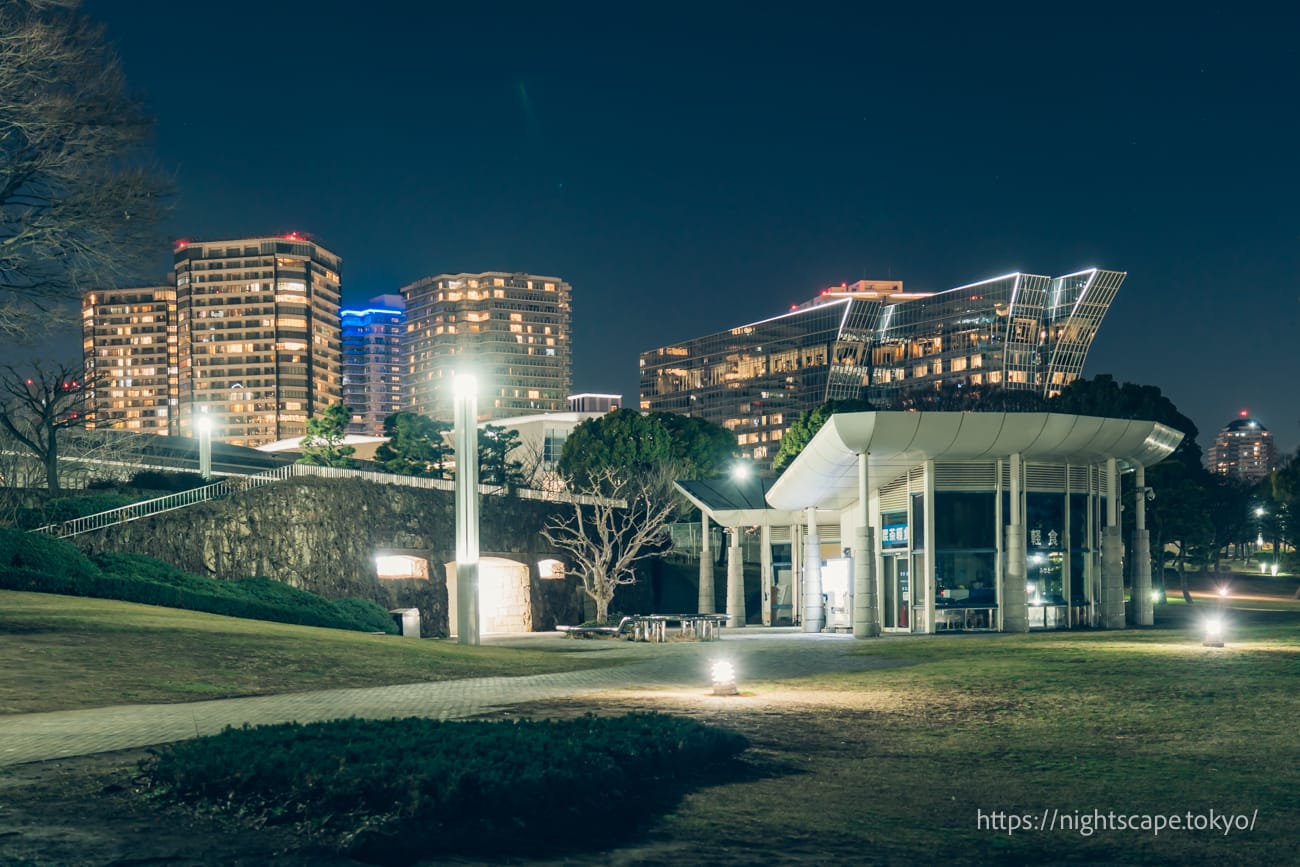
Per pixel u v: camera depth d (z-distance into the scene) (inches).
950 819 409.1
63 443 2393.0
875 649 1316.4
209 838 334.0
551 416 5118.1
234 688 794.2
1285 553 4670.3
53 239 1312.7
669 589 3287.4
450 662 1075.9
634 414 3681.1
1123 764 506.6
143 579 1488.7
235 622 1293.1
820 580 2054.6
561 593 2672.2
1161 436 1808.6
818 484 1895.9
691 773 484.1
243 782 378.9
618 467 3518.7
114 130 1337.4
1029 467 1738.4
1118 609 1780.3
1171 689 772.0
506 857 343.6
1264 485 4586.6
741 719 649.6
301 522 1963.6
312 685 844.0
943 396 4520.2
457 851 344.5
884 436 1620.3
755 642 1581.0
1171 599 3506.4
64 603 1243.2
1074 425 1660.9
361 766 382.9
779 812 417.7
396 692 804.0
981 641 1424.7
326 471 2070.6
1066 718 647.1
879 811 420.5
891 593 1822.1
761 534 2475.4
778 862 351.9
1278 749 538.6
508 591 2519.7
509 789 376.5
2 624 1015.6
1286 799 436.1
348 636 1286.9
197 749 417.1
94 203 1322.6
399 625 1861.5
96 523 1674.5
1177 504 2955.2
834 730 608.7
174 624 1144.8
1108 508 1792.6
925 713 677.3
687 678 949.2
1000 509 1707.7
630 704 720.3
